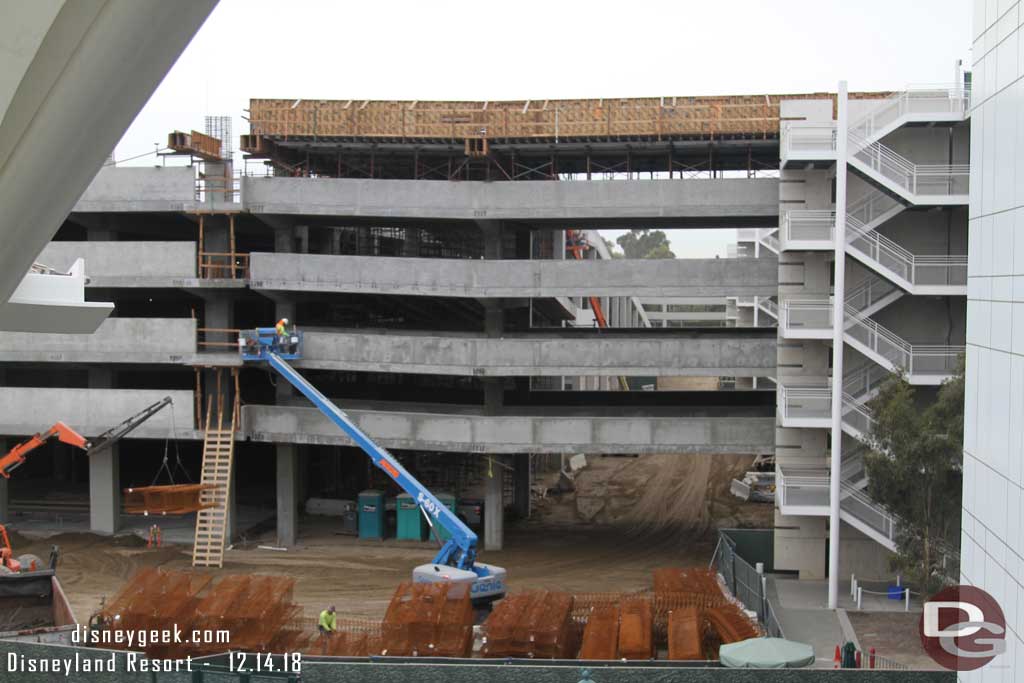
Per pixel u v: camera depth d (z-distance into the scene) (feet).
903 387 108.06
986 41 59.57
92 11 45.75
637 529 160.97
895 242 128.36
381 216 141.90
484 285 139.13
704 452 136.05
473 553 115.24
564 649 99.81
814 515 123.75
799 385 128.47
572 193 136.98
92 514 156.25
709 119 139.03
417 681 79.05
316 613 117.39
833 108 140.56
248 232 172.55
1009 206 55.36
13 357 150.20
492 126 142.51
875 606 115.96
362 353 143.95
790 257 128.57
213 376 156.25
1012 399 54.70
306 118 145.28
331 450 182.39
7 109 46.83
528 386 185.47
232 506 151.02
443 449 140.97
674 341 135.85
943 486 103.40
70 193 57.21
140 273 147.95
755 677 77.05
